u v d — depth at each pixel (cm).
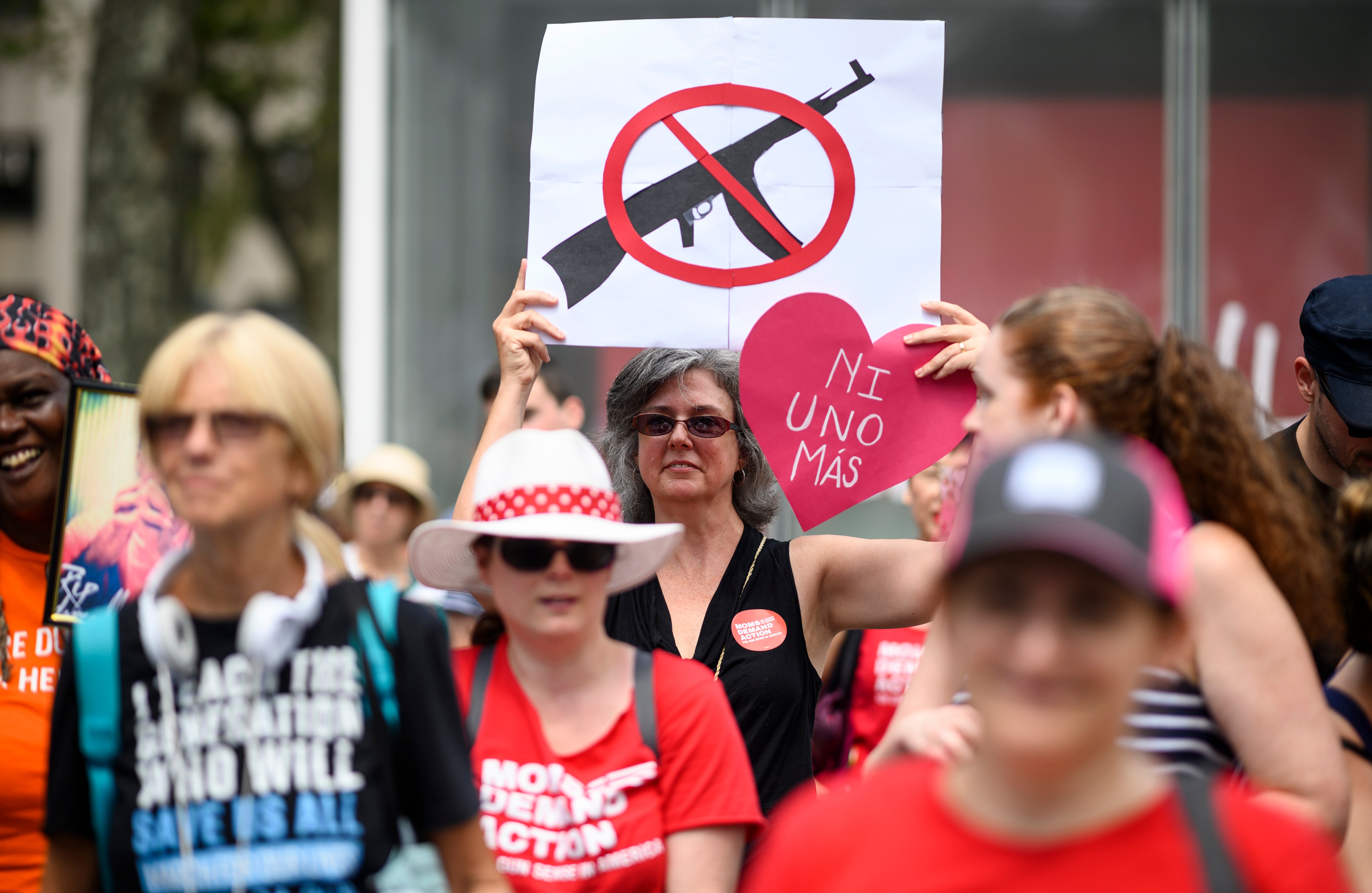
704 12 1321
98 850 368
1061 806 260
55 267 4097
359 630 363
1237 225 1296
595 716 438
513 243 1346
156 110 2200
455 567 471
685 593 582
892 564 575
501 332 609
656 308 604
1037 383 384
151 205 2188
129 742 355
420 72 1345
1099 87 1305
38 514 523
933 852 266
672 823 430
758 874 294
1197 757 365
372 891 355
